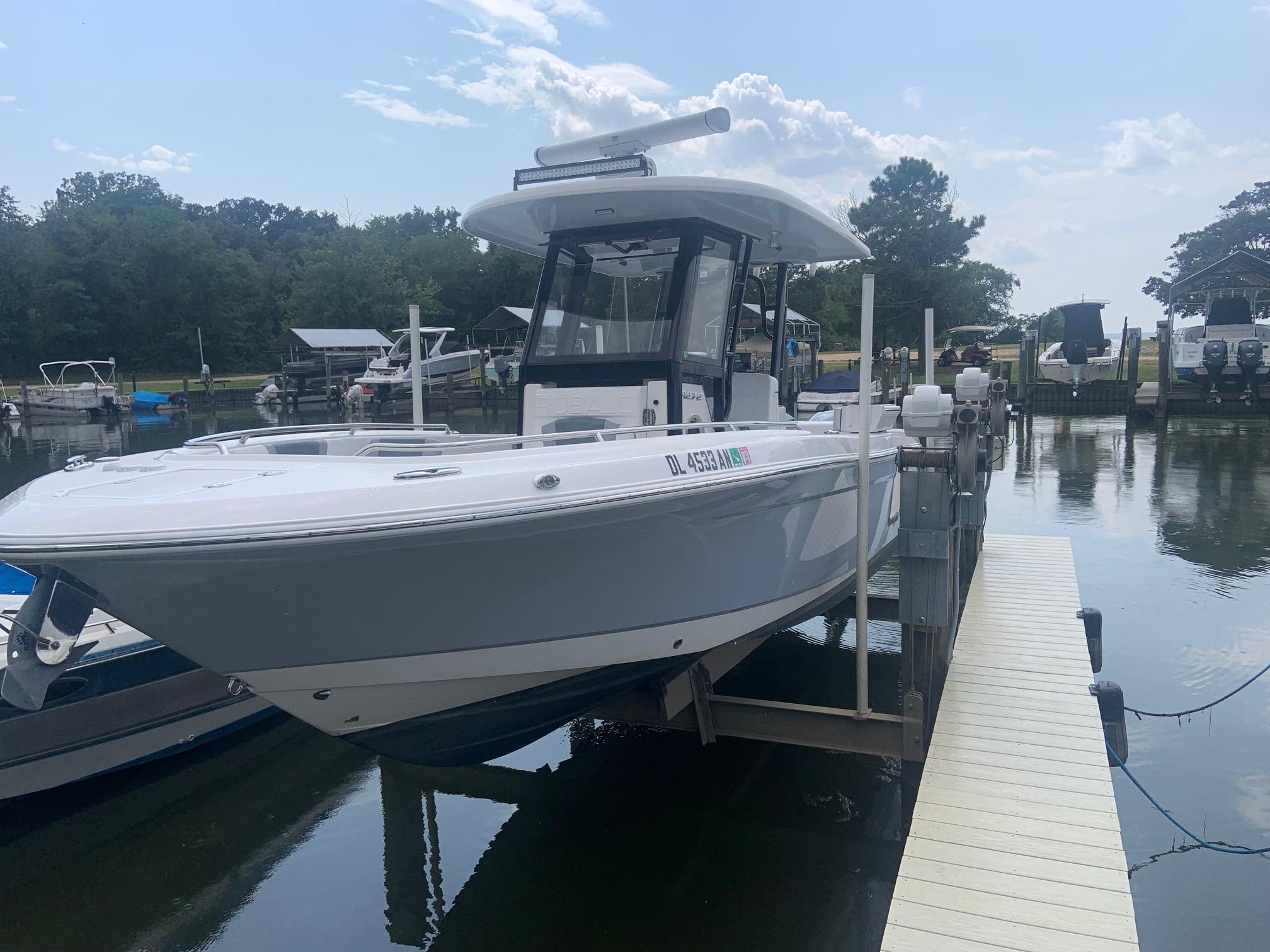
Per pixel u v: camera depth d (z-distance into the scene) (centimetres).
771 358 566
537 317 444
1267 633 622
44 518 253
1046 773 342
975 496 492
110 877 378
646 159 430
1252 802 396
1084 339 2544
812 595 454
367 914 345
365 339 3347
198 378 5244
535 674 331
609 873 366
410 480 271
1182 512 1055
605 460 297
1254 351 2045
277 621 274
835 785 435
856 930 322
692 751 479
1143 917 315
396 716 317
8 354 5197
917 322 3741
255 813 431
